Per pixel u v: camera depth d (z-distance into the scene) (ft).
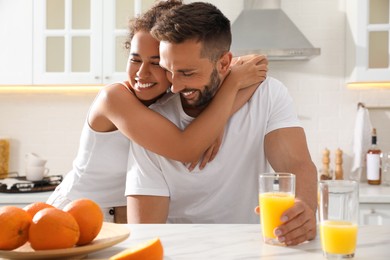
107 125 6.00
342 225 3.62
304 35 12.44
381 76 11.44
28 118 12.92
